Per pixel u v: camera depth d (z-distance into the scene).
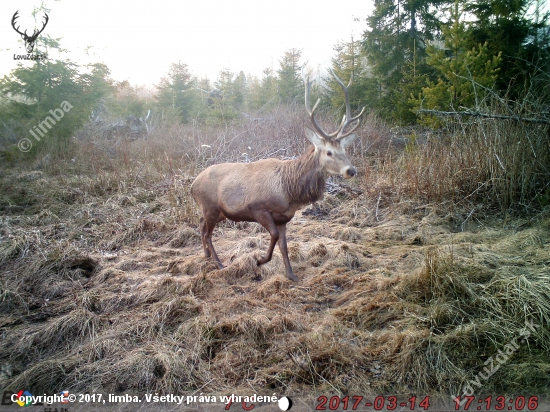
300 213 6.89
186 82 19.17
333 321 3.71
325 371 3.15
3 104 10.34
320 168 4.36
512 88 8.70
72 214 6.82
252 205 4.44
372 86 13.49
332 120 11.35
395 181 7.19
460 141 7.10
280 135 10.47
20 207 7.04
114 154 11.00
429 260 4.12
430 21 12.61
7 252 5.20
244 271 4.85
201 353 3.43
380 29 13.45
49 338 3.69
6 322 3.98
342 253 4.98
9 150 9.45
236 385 3.12
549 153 6.18
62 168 9.20
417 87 11.05
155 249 5.63
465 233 5.46
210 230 5.04
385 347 3.35
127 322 3.89
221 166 4.89
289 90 16.98
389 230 5.83
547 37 9.10
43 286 4.62
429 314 3.61
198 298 4.28
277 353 3.38
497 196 6.07
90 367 3.32
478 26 9.71
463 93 8.09
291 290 4.35
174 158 9.94
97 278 4.81
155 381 3.19
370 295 4.12
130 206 7.26
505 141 6.28
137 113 17.42
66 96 10.62
